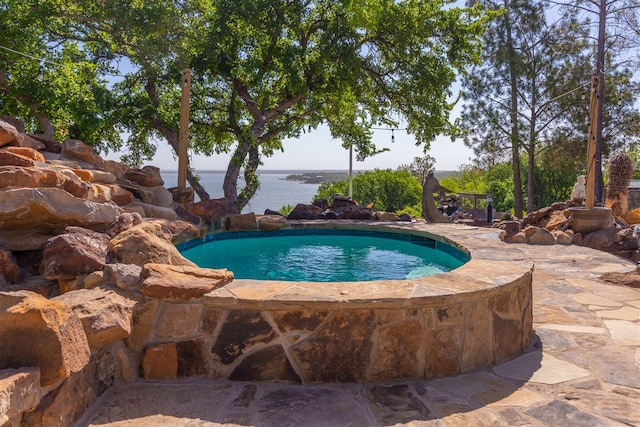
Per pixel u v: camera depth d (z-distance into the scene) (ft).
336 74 38.40
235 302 8.71
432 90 40.19
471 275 10.64
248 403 7.91
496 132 61.46
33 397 5.95
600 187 50.62
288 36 39.34
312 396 8.21
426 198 35.19
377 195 105.40
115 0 30.99
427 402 8.02
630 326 11.85
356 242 24.47
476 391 8.44
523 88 59.31
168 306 8.86
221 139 44.19
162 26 32.17
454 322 9.19
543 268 18.11
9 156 13.39
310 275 17.19
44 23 30.45
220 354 8.79
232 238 23.15
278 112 39.78
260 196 207.10
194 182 42.24
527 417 7.50
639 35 53.06
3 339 6.25
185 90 23.08
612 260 19.45
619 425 7.24
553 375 9.11
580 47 56.95
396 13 37.14
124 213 14.84
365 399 8.12
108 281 9.45
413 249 22.93
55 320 6.36
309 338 8.75
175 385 8.51
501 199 106.01
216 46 35.53
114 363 8.37
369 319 8.77
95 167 18.95
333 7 38.47
